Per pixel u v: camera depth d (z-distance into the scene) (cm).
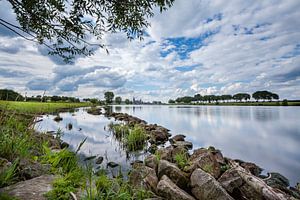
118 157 785
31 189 216
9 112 392
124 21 430
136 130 1087
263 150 1062
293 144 1202
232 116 3175
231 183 428
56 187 221
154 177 477
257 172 670
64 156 332
